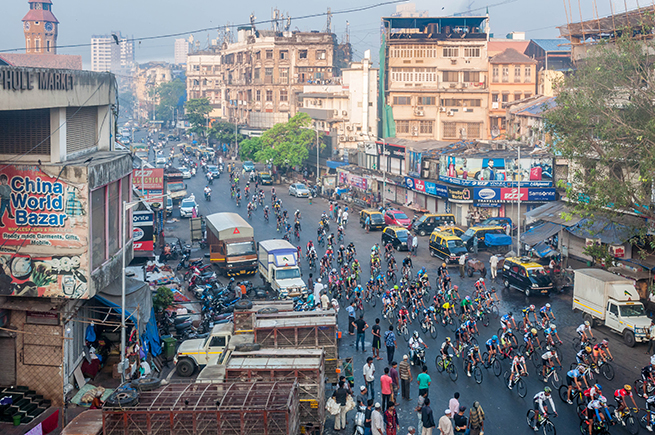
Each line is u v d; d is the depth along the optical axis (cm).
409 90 8438
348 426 2108
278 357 2088
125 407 1695
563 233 4112
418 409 2109
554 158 5388
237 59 13688
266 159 9044
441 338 2931
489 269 4288
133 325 2594
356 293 3312
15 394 2194
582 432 1966
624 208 3011
